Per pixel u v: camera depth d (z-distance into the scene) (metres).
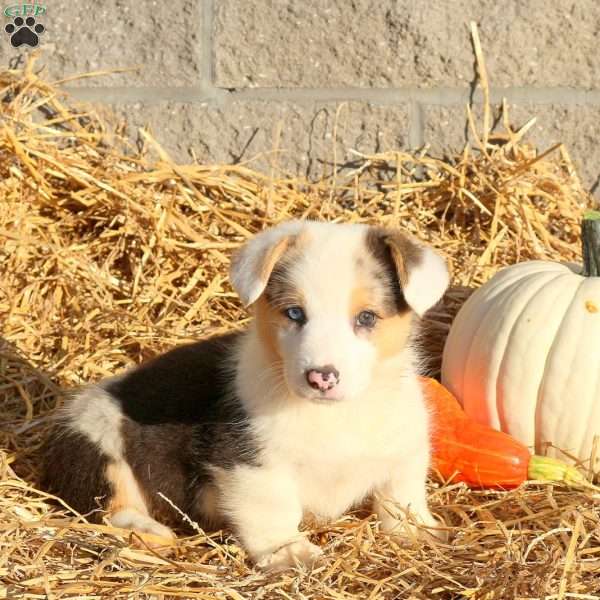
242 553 1.11
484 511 1.16
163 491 1.17
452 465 1.21
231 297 1.45
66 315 1.44
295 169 1.56
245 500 1.12
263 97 1.54
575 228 1.50
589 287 1.24
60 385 1.35
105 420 1.18
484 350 1.25
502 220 1.50
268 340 1.12
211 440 1.15
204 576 1.06
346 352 1.07
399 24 1.51
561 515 1.13
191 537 1.13
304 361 1.07
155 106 1.55
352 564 1.09
